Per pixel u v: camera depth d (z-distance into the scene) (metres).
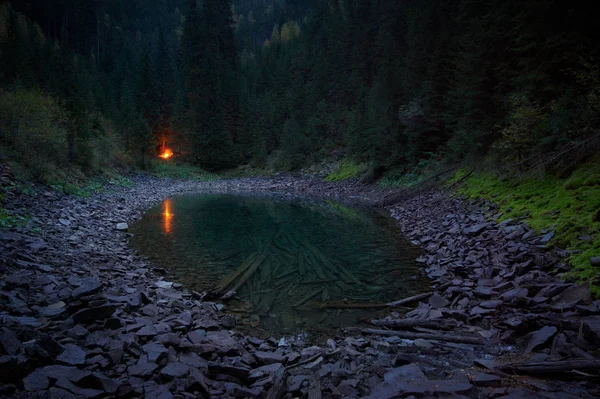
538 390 4.41
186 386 4.38
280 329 7.54
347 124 53.12
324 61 66.62
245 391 4.59
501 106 19.28
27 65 43.75
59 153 24.19
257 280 10.67
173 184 45.06
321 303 8.98
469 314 7.56
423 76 33.94
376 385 4.85
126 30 157.50
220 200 31.59
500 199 15.09
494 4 20.58
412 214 20.55
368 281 10.61
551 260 8.55
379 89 40.06
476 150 21.23
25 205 14.84
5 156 18.50
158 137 66.88
